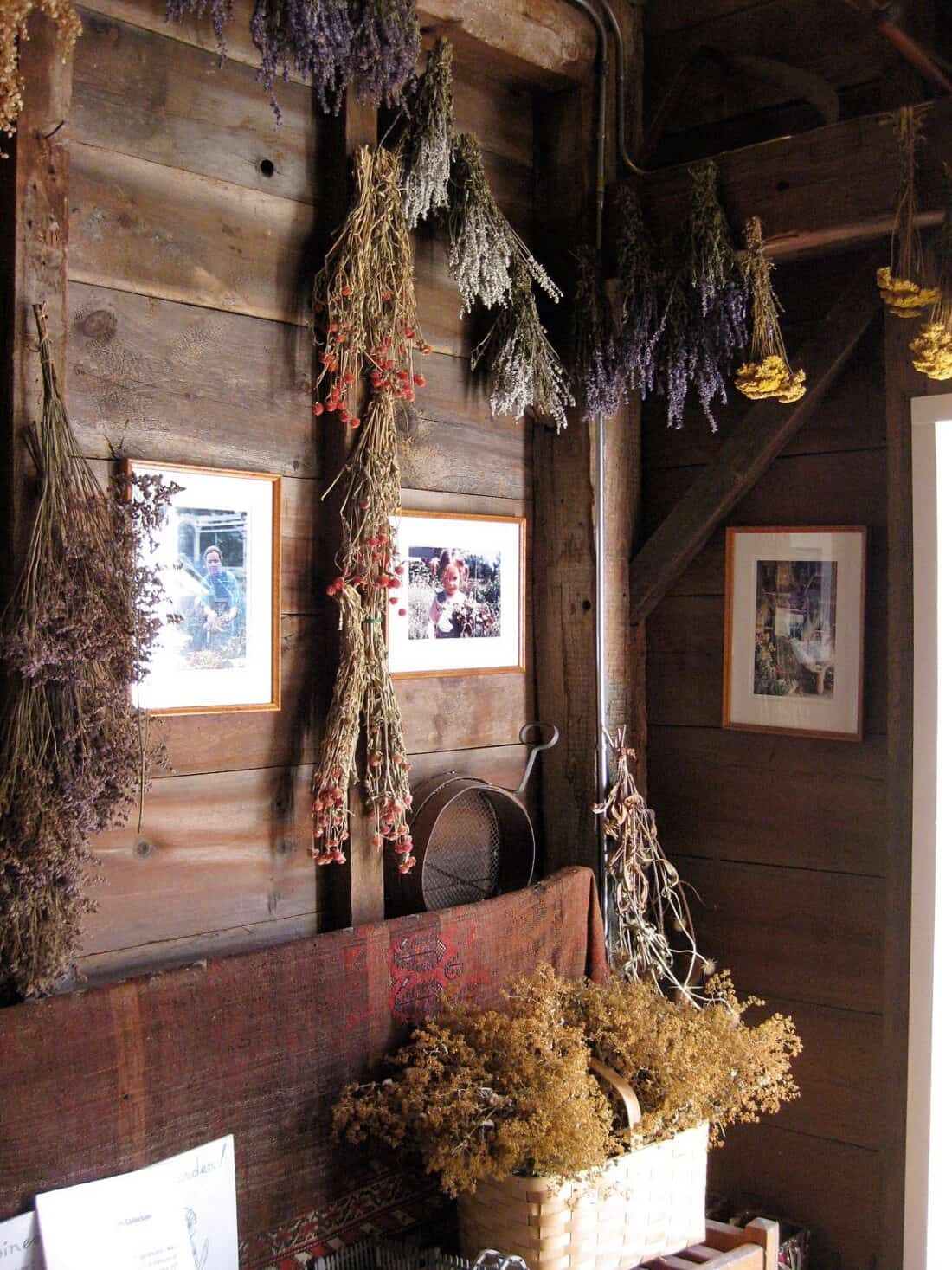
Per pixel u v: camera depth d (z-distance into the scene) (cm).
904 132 229
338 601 215
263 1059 195
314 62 194
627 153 283
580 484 275
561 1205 188
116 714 169
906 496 250
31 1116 166
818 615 269
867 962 263
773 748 279
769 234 249
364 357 221
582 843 276
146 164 196
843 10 265
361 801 221
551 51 263
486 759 266
